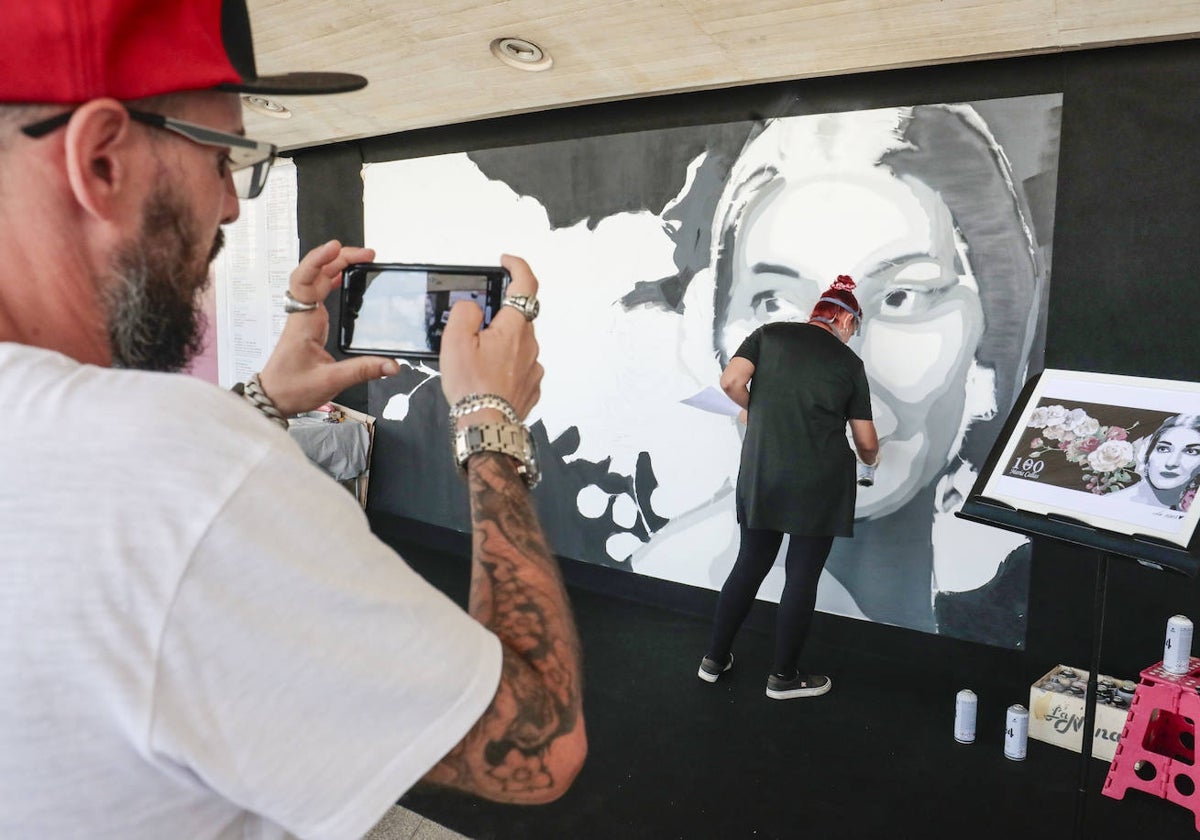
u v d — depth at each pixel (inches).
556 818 86.8
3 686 14.4
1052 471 76.0
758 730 105.5
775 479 107.6
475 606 22.0
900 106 116.6
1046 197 107.6
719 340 135.9
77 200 17.6
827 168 123.3
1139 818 88.0
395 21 116.3
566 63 125.0
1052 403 81.1
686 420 140.9
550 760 19.8
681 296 139.3
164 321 19.4
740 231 132.1
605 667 123.1
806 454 107.0
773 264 129.4
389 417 182.2
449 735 17.9
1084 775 71.5
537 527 23.6
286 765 16.2
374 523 187.6
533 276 28.0
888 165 118.5
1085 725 71.4
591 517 153.9
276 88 20.3
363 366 31.6
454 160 164.4
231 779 15.7
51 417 15.2
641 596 149.1
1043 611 112.7
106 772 15.1
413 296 34.9
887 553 124.0
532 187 154.5
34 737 14.6
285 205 193.6
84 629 14.4
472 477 24.0
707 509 139.9
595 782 93.6
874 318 121.7
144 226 18.5
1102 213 104.3
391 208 175.3
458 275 34.5
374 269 35.0
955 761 98.7
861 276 122.1
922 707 111.5
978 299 113.7
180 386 16.5
